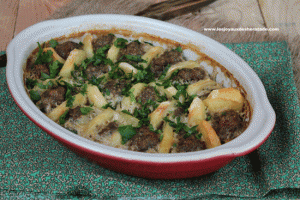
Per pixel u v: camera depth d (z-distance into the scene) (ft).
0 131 2.54
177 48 2.67
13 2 3.21
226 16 3.17
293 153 2.41
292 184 2.32
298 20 3.16
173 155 2.15
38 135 2.54
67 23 2.69
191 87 2.53
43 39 2.64
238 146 2.16
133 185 2.36
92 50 2.71
